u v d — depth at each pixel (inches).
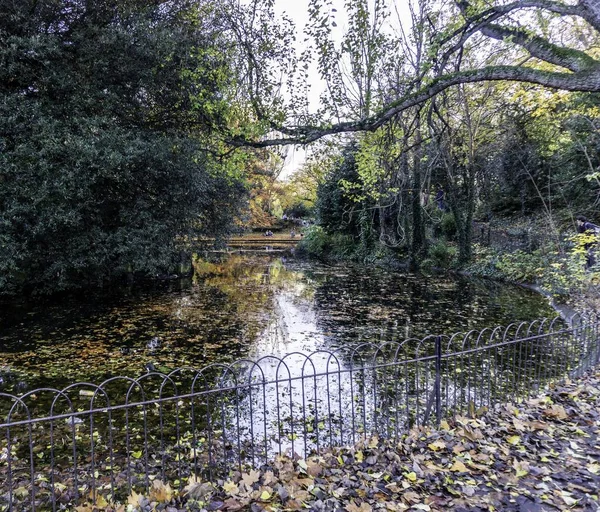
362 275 729.0
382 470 123.7
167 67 386.6
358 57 275.0
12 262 339.6
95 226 407.2
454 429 149.3
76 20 383.9
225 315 411.2
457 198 806.5
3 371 249.9
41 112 336.8
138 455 160.1
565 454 129.8
